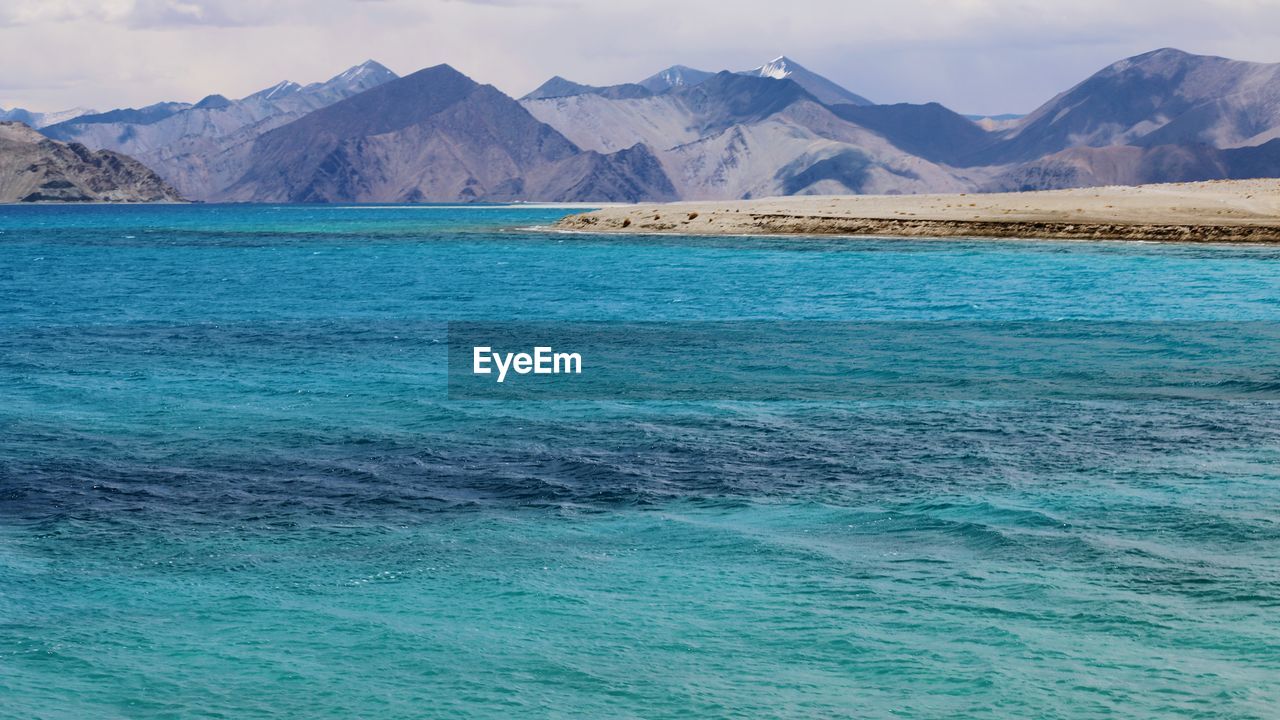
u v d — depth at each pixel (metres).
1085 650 16.50
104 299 76.69
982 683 15.53
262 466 28.34
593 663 16.31
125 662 16.33
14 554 21.25
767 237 126.19
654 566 20.41
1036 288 75.19
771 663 16.23
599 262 102.06
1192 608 18.00
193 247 143.38
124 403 37.06
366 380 41.69
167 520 23.61
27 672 15.97
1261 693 15.12
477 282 86.56
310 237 164.00
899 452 29.53
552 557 20.98
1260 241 106.38
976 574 19.73
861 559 20.66
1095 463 27.95
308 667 16.19
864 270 89.56
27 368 45.09
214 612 18.23
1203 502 24.06
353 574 20.11
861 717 14.73
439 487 26.27
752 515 23.72
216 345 52.69
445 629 17.50
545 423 33.56
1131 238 111.25
